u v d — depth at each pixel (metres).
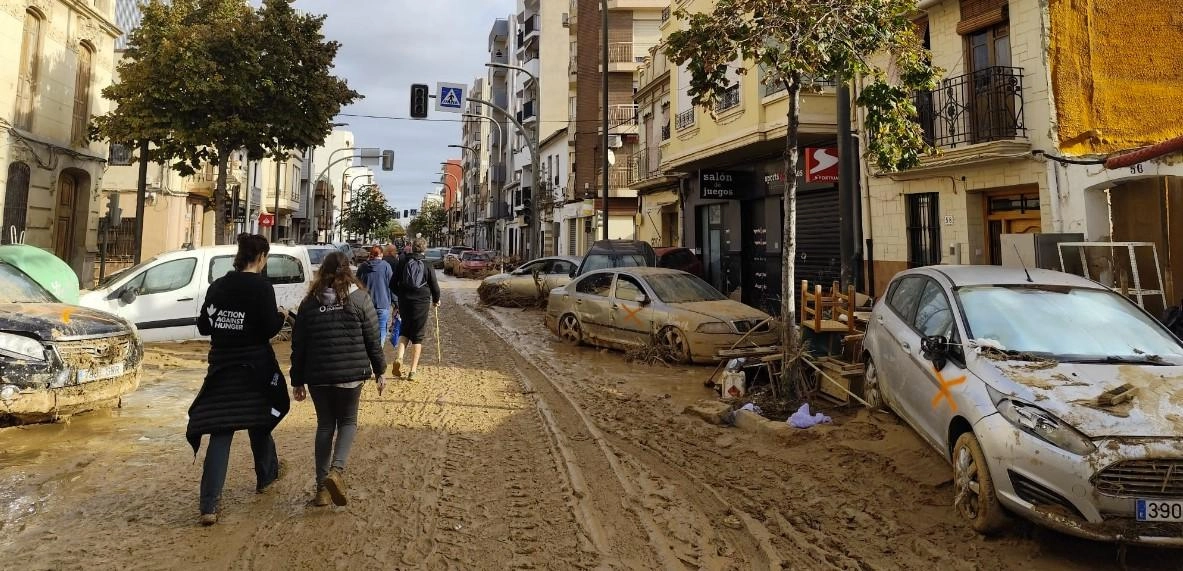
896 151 6.60
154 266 10.41
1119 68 9.28
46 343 5.97
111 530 3.96
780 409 6.74
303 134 17.28
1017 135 10.04
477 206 68.38
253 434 4.52
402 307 8.84
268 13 16.31
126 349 6.66
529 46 46.66
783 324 7.03
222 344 4.14
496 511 4.39
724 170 17.00
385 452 5.61
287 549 3.77
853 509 4.49
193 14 16.56
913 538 4.05
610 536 4.04
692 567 3.68
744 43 6.49
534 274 18.45
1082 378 4.05
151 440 5.82
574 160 34.22
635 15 32.44
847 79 6.31
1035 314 4.92
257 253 4.28
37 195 16.27
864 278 12.87
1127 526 3.48
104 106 19.30
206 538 3.88
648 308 10.45
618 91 32.38
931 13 11.62
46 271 9.09
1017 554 3.85
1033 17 9.84
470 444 5.88
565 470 5.21
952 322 4.98
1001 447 3.83
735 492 4.85
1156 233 8.28
